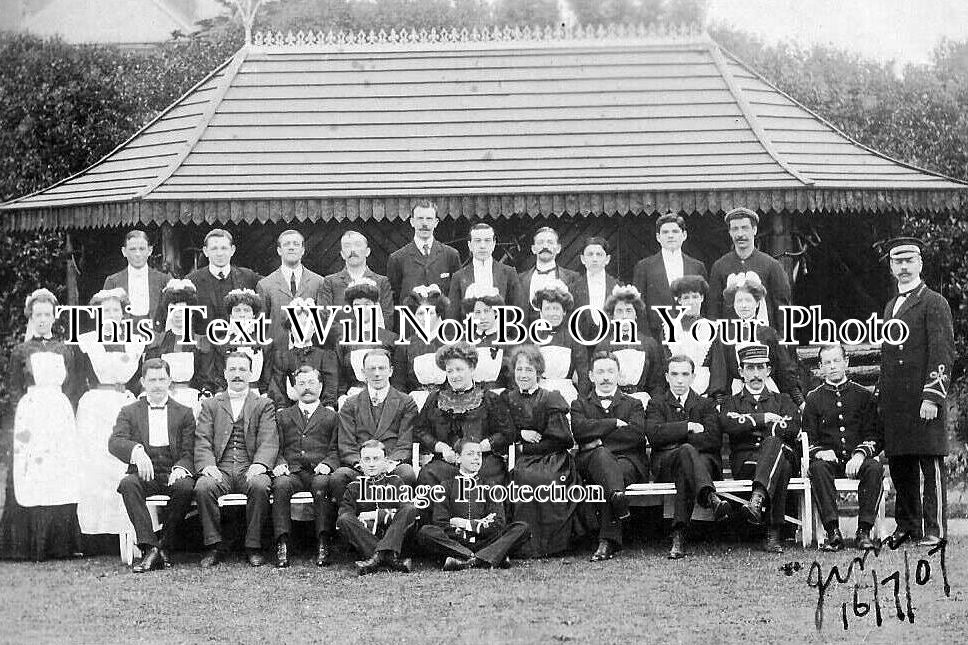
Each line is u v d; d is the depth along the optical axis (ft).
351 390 31.99
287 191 38.37
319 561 30.04
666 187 38.17
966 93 47.57
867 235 41.83
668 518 31.35
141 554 30.86
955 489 41.60
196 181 38.81
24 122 43.78
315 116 41.27
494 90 42.09
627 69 42.63
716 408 31.07
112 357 32.14
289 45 43.42
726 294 34.40
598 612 25.72
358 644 23.85
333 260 41.04
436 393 30.55
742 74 43.42
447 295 36.01
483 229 34.24
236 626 25.05
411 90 42.09
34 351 31.86
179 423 30.60
